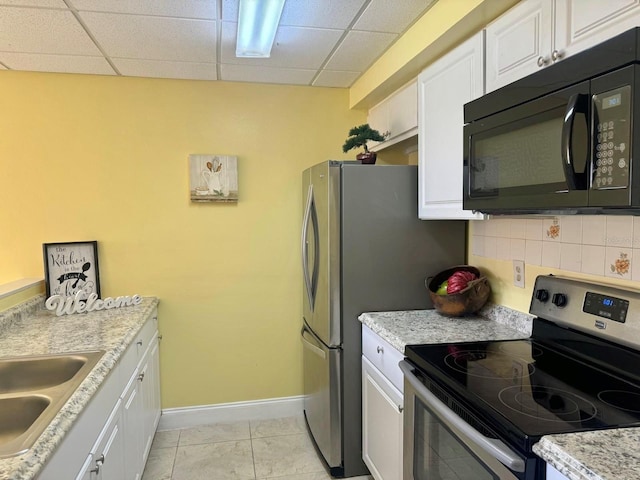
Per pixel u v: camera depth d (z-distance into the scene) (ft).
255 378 10.43
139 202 9.61
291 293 10.46
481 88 5.72
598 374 4.85
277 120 10.21
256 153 10.14
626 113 3.35
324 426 8.31
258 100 10.09
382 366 6.93
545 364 5.18
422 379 5.30
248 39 7.34
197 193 9.77
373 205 7.92
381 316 7.63
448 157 6.59
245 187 10.13
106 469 5.30
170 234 9.80
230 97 9.95
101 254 9.49
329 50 8.19
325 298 8.04
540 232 6.29
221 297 10.14
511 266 6.95
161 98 9.61
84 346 6.28
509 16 5.19
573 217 5.67
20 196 9.08
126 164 9.52
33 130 9.09
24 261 9.11
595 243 5.35
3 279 9.04
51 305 8.04
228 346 10.24
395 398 6.37
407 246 8.08
